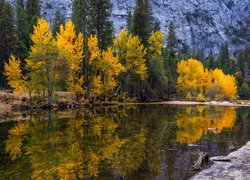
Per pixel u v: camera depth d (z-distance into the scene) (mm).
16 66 50562
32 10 84562
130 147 21781
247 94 130000
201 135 27688
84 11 64250
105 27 65250
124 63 71438
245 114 51031
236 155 20328
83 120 34469
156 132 28219
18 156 18906
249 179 15523
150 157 19172
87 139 24078
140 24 78250
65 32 53844
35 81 47500
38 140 23453
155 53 79312
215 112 52500
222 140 25531
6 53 70938
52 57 47281
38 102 48469
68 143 22547
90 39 58156
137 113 44375
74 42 57844
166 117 40344
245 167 17594
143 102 73625
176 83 92312
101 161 18078
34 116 37312
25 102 47469
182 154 20172
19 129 28031
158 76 77125
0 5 75188
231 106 76938
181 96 97188
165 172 16281
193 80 92250
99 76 58719
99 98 62656
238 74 149375
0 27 70562
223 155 20344
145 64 72812
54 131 27234
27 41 74812
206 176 15797
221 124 35625
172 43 94375
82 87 57969
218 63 151375
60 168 16594
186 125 33344
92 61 59625
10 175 15359
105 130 28438
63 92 58312
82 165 17219
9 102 46031
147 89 77500
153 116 40938
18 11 77875
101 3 64188
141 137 25578
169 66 91750
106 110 47812
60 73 49000
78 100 54719
